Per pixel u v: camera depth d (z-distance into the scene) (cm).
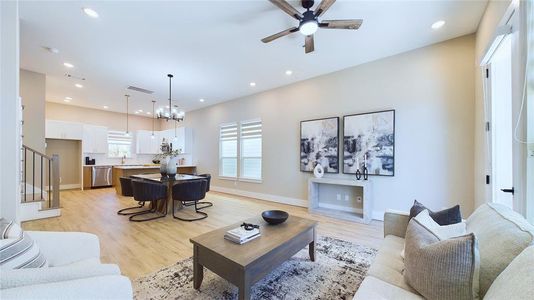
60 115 719
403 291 119
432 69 341
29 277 87
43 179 466
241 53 368
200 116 775
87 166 727
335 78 445
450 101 328
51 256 142
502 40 186
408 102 361
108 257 250
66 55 374
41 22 281
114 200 545
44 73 452
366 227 354
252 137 613
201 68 428
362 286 125
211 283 200
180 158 820
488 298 84
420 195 350
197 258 185
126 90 568
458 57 322
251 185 603
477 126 297
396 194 371
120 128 859
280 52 365
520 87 154
